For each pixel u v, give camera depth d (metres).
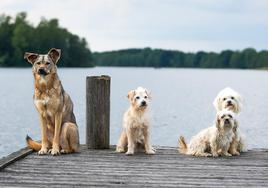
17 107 31.42
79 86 54.38
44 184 6.58
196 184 6.68
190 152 8.82
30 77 72.38
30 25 102.69
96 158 8.33
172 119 26.88
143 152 8.95
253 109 33.09
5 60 101.31
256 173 7.36
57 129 8.58
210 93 52.09
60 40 104.38
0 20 102.19
